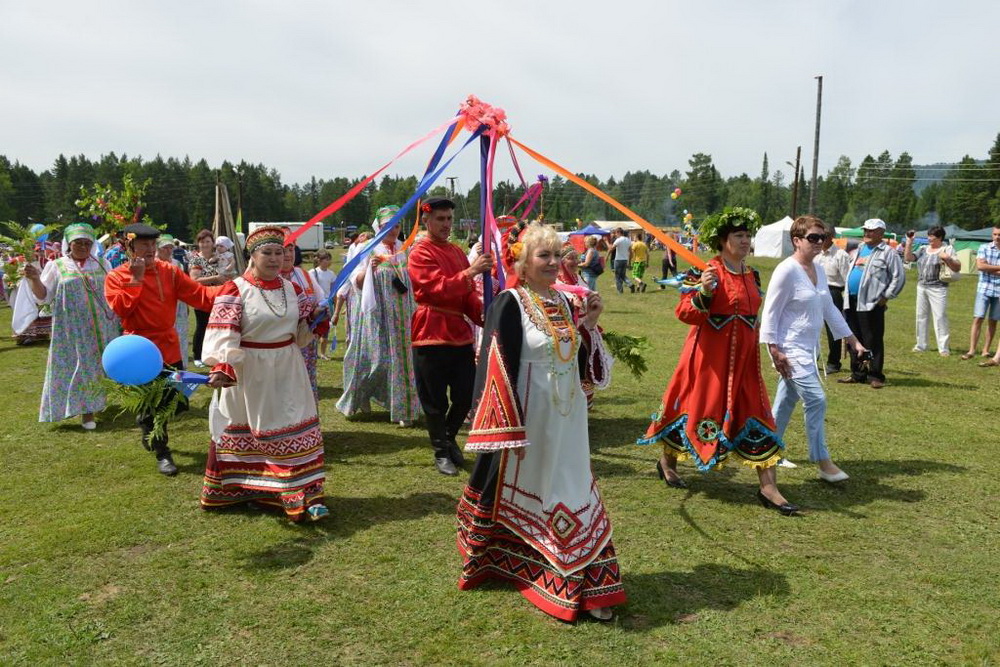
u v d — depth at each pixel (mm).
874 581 3600
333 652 2959
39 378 8859
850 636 3102
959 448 5867
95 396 6402
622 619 3217
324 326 4492
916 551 3955
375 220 6465
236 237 10703
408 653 2951
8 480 5066
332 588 3492
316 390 6570
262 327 4238
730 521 4352
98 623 3174
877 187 103625
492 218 4219
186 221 85438
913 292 21703
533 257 3213
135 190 5438
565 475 3244
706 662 2896
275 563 3766
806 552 3930
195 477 5156
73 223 6492
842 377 8820
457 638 3055
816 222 4789
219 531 4188
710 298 4445
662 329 12984
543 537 3248
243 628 3143
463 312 5297
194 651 2967
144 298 5316
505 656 2928
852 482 5059
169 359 5461
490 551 3506
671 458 4973
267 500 4465
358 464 5453
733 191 110750
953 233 48750
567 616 3143
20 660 2895
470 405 5379
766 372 9102
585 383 3357
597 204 98688
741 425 4543
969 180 83000
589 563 3189
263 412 4277
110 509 4512
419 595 3416
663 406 4875
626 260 20516
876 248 8180
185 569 3697
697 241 4633
